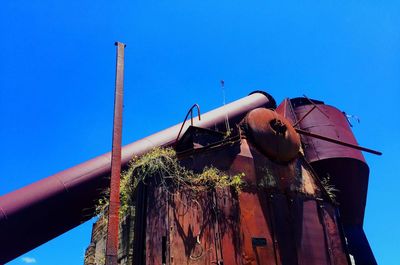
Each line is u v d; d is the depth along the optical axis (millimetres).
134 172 11383
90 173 15258
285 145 13086
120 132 9016
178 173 10859
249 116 13164
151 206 10156
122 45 10164
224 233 10523
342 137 18406
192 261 9719
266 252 10883
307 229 12148
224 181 11297
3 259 13930
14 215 13602
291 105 19891
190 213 10398
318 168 17562
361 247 18719
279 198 12180
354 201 17969
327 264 11883
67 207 14633
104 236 13227
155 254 9508
